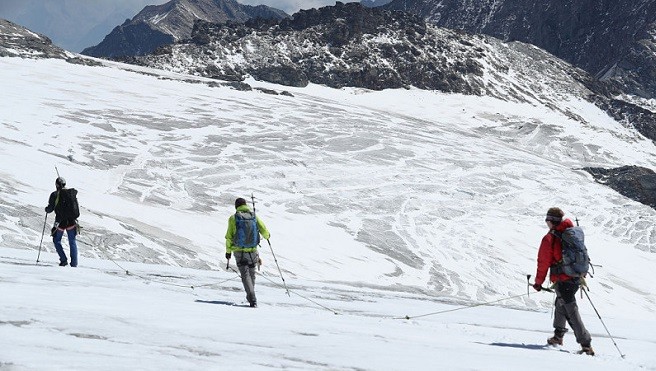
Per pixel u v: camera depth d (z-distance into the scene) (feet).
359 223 156.04
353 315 40.16
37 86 233.14
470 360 22.68
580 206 210.38
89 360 16.52
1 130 159.02
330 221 153.17
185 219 128.26
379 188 184.44
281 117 253.03
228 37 469.98
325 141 223.51
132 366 16.22
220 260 105.09
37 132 165.99
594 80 525.75
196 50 451.12
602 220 202.39
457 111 390.01
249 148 197.26
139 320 24.75
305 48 459.73
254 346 21.66
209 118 228.22
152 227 114.01
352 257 132.87
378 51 463.83
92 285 38.34
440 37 501.56
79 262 63.62
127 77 290.56
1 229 86.94
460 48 492.54
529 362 23.90
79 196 120.06
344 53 458.09
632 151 359.66
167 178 155.63
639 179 256.52
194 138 197.67
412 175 202.69
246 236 37.09
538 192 215.10
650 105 589.32
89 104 216.33
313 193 169.89
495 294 133.49
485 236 166.61
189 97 264.93
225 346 21.06
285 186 170.50
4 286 31.86
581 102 471.21
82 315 24.29
